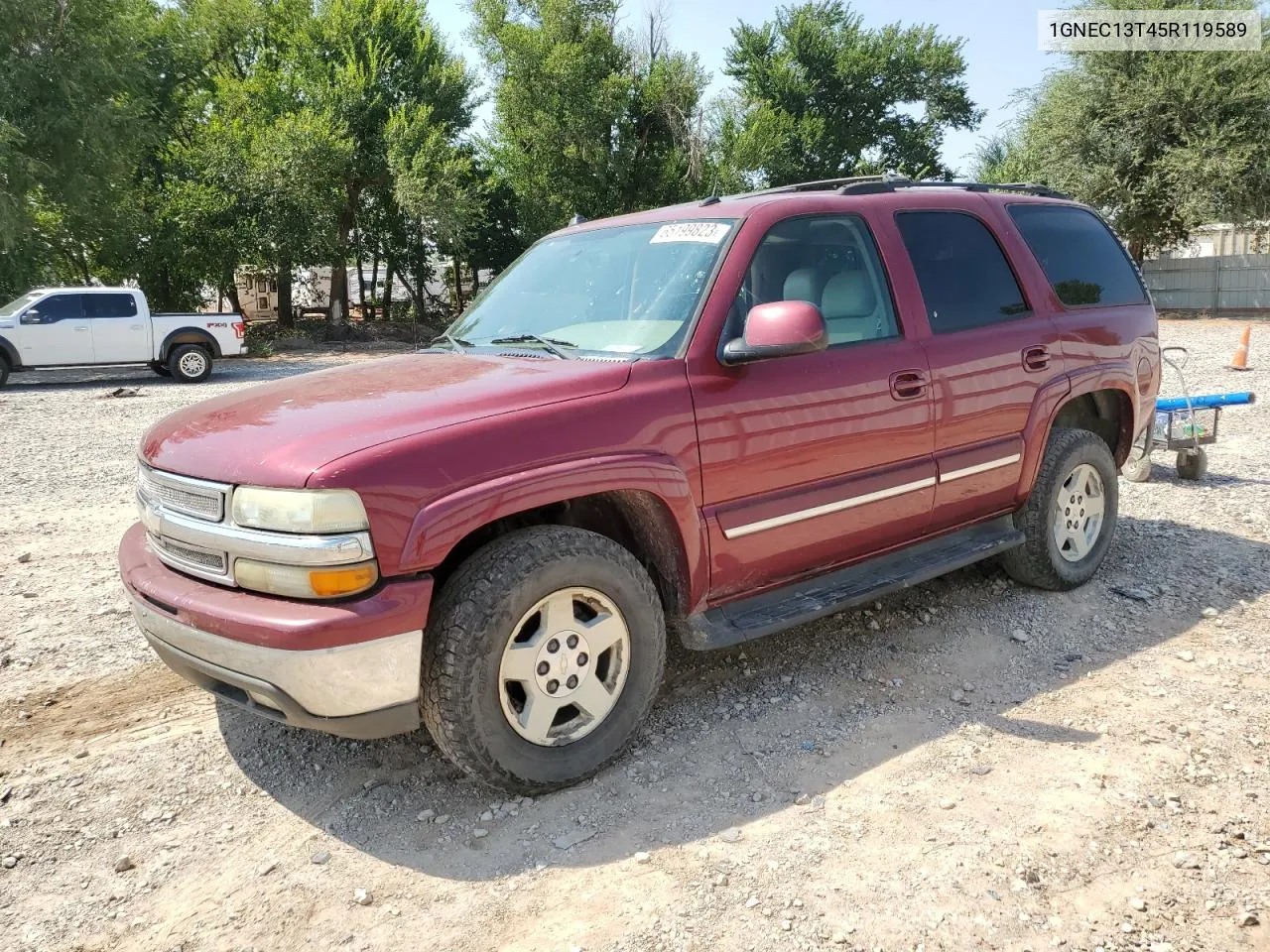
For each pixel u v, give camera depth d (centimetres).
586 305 375
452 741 283
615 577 307
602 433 302
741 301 344
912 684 381
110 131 2383
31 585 528
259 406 322
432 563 271
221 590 284
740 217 360
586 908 254
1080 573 473
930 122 4650
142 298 1766
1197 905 248
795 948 236
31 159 2233
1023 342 433
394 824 297
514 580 284
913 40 4491
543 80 3309
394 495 266
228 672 276
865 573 395
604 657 320
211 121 2853
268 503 267
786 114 3881
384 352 2728
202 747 348
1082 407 499
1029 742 333
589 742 312
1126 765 315
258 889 269
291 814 305
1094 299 487
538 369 327
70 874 278
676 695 377
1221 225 3250
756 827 288
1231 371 1361
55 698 389
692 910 251
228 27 3131
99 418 1243
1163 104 2745
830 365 360
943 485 400
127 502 729
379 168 3022
